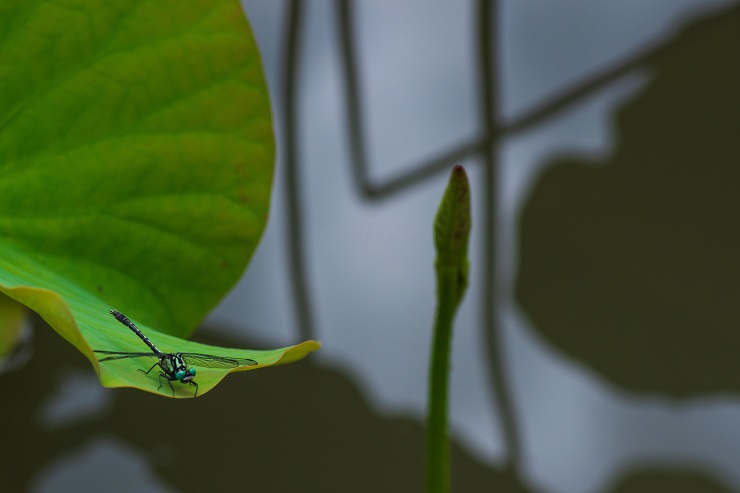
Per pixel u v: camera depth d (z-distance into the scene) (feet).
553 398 8.45
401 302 8.93
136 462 7.88
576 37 9.34
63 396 7.96
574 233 8.73
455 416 8.53
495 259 8.79
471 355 8.69
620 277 8.58
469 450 8.38
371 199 9.18
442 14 9.36
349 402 8.40
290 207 9.11
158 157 5.11
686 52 9.12
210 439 8.10
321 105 9.30
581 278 8.63
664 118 9.00
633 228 8.69
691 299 8.47
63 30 5.02
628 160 8.93
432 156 9.22
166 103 5.09
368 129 9.33
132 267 5.13
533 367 8.54
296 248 9.02
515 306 8.68
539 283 8.67
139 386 4.81
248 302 8.86
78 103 5.05
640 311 8.51
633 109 9.07
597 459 8.25
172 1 5.05
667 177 8.82
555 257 8.71
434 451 5.15
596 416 8.38
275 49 9.33
